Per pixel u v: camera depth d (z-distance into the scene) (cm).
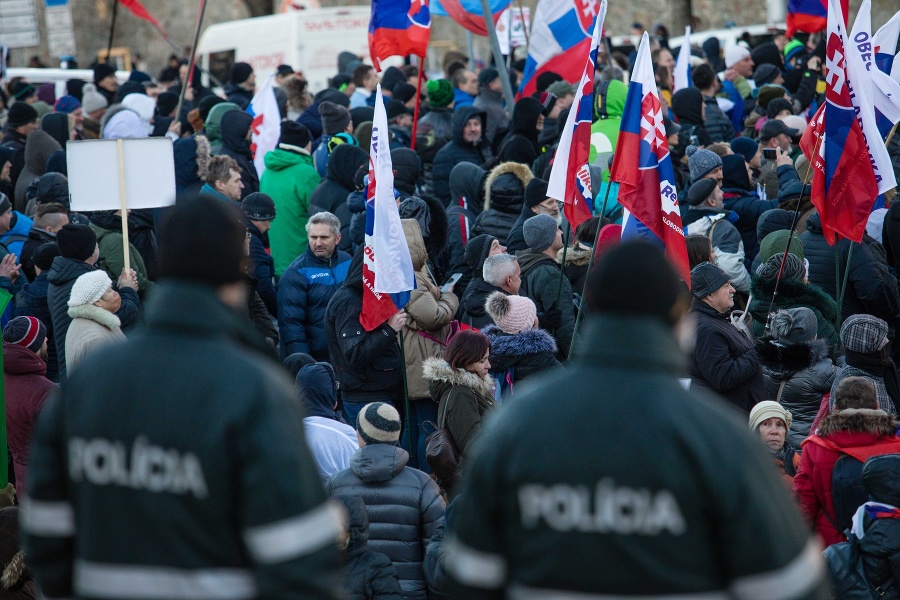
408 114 2881
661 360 521
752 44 4472
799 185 1936
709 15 5703
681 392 514
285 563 511
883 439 1150
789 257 1636
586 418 509
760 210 2066
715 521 497
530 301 1519
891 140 2106
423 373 1430
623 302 527
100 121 3136
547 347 1484
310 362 1465
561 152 1641
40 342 1462
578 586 503
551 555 507
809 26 3123
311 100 3139
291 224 2181
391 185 1500
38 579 564
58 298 1642
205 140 2166
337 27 4753
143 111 3155
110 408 532
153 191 1748
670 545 494
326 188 2102
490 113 2892
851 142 1577
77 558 545
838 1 1557
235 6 6606
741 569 493
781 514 498
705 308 1414
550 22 2781
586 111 1630
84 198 1730
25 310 1773
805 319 1444
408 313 1566
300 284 1786
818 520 1187
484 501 525
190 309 546
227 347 543
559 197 1645
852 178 1584
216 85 4888
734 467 495
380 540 1129
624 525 498
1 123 3616
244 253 600
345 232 2064
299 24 4697
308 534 518
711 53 4038
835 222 1597
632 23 5784
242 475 516
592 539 501
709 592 496
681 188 2297
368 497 1136
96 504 533
